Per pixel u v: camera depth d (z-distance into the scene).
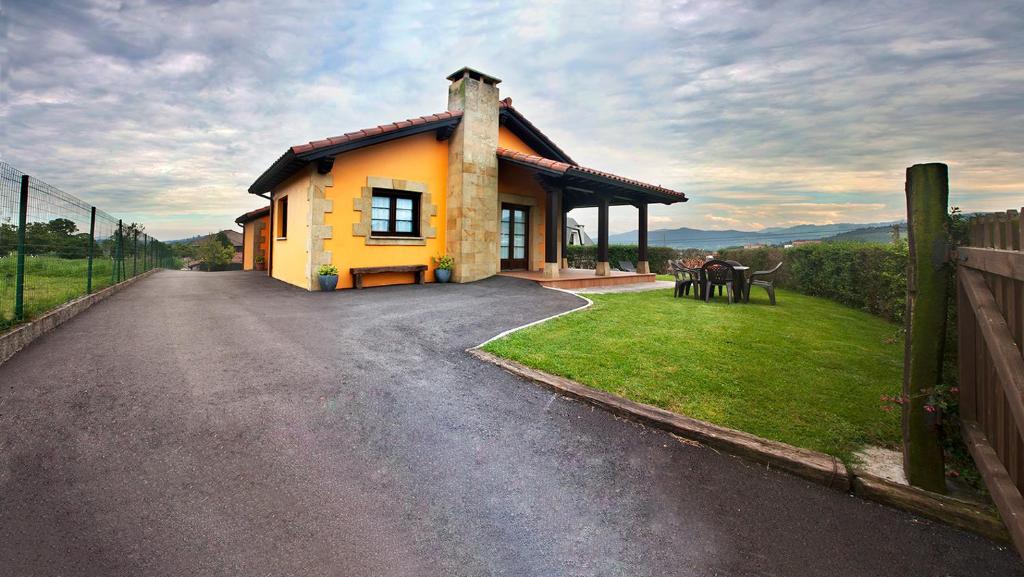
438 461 2.61
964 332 2.45
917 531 2.06
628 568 1.80
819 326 6.37
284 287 9.81
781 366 4.27
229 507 2.09
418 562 1.80
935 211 2.33
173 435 2.73
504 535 1.99
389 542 1.91
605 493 2.34
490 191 10.99
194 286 10.23
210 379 3.65
